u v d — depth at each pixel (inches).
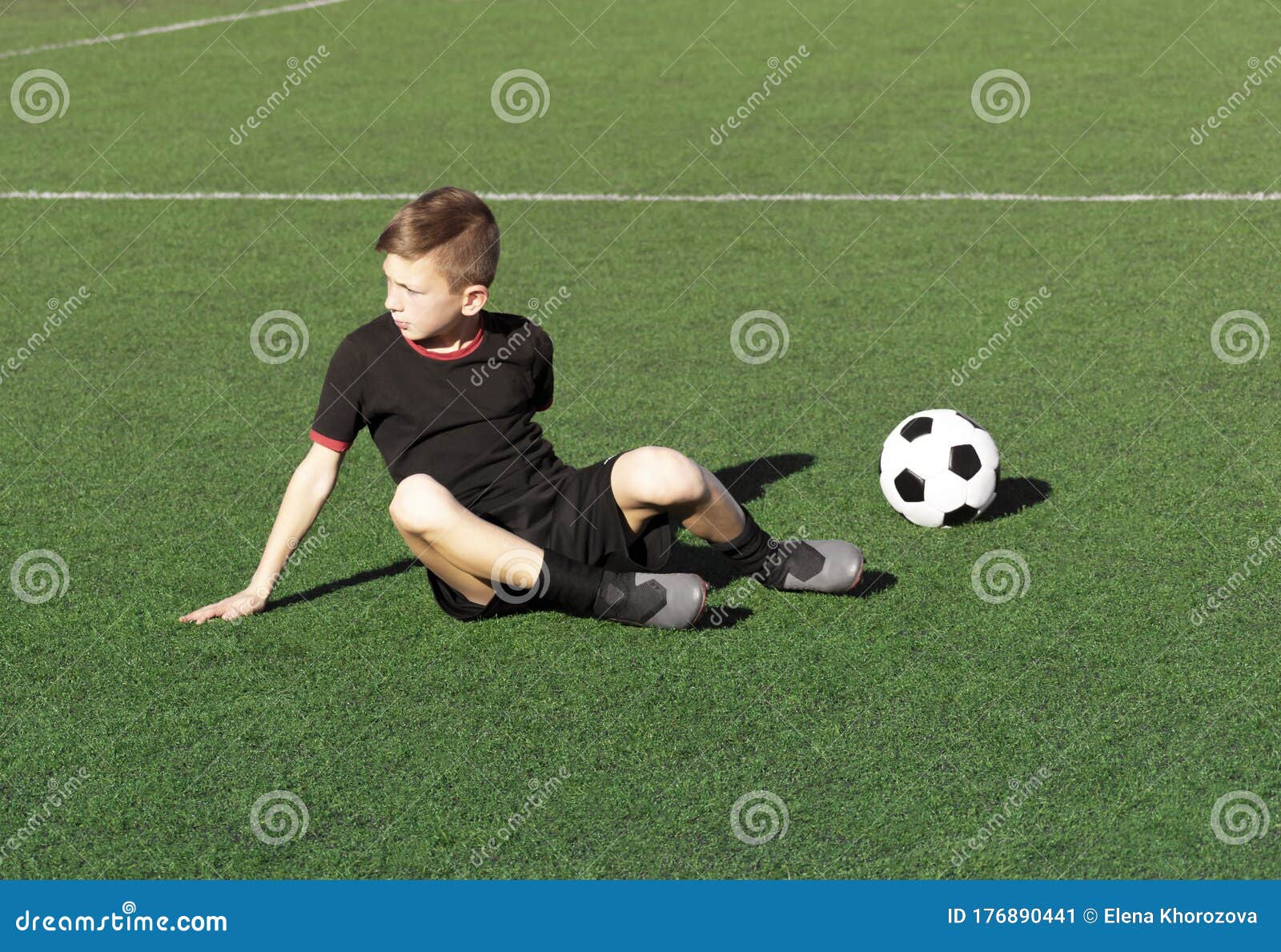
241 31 560.7
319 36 545.0
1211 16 507.8
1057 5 546.9
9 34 569.6
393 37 538.6
